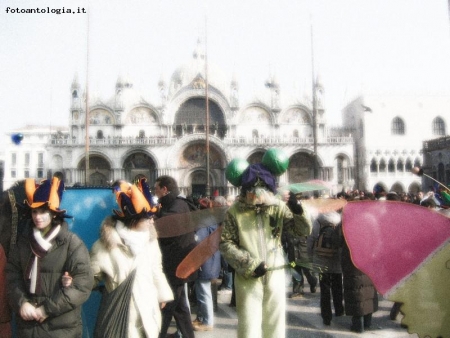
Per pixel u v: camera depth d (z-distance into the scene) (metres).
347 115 85.12
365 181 74.44
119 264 6.20
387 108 75.94
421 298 6.29
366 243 6.46
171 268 8.45
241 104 72.50
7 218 6.81
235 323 11.16
